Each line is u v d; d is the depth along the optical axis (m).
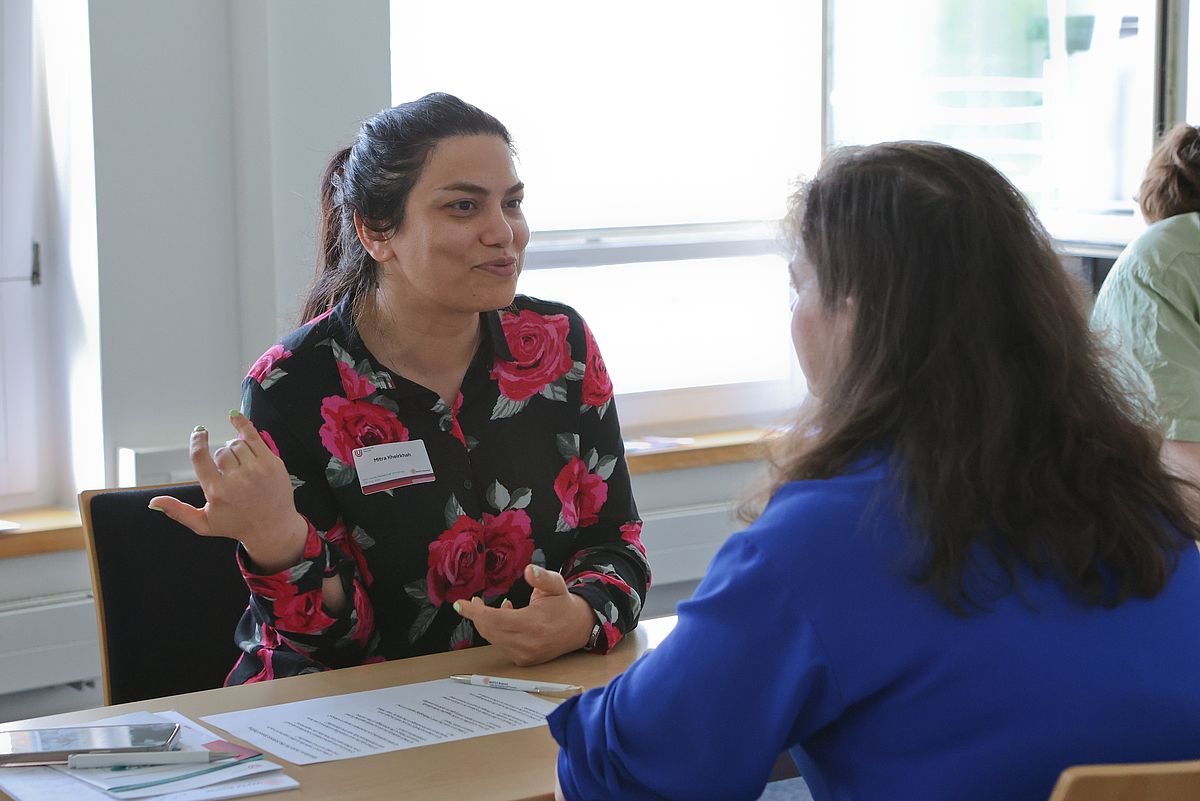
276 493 1.66
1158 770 0.96
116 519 2.04
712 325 4.03
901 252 1.16
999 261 1.16
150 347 2.98
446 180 1.86
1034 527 1.11
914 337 1.16
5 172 2.98
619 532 2.08
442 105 1.92
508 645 1.77
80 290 2.98
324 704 1.63
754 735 1.14
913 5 4.00
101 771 1.40
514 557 2.01
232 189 3.04
